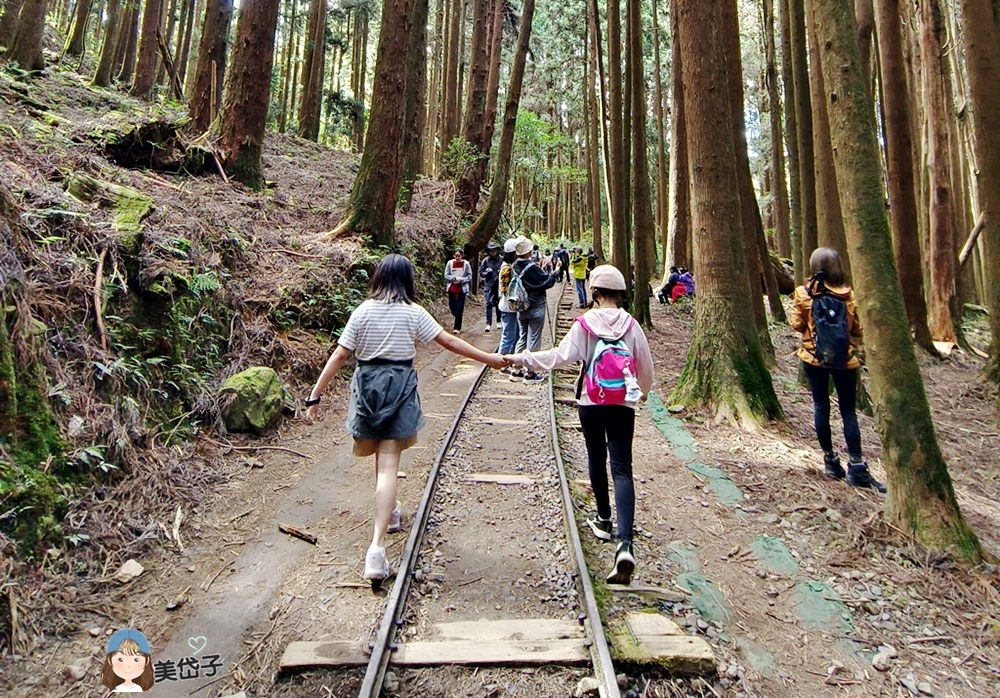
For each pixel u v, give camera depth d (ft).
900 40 34.96
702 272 22.54
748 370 21.31
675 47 52.26
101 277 15.01
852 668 9.56
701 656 9.12
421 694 8.44
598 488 12.41
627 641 9.46
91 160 22.41
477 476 16.07
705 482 16.22
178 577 11.13
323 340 24.20
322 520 13.57
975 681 9.30
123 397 14.05
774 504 15.03
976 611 10.86
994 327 29.04
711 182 22.29
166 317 16.85
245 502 14.11
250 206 29.89
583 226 148.05
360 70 93.76
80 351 13.56
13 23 49.24
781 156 59.77
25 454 10.88
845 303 16.16
